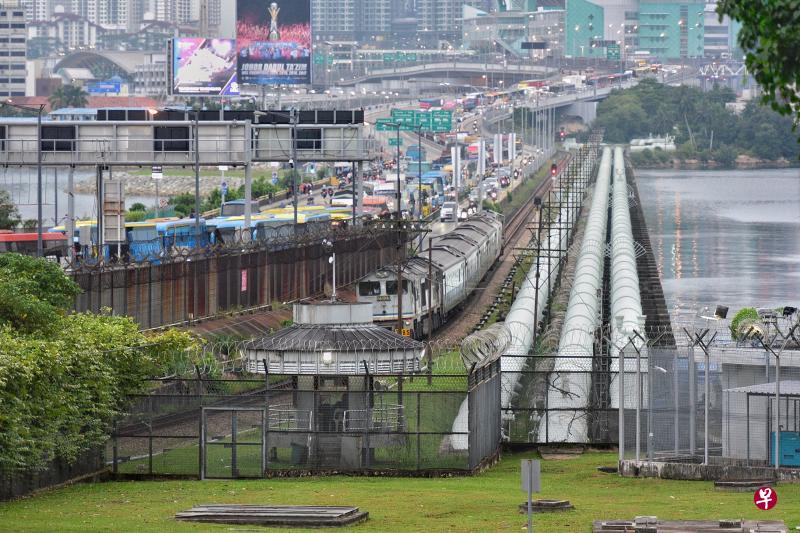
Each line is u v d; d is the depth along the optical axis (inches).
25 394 5059.1
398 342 6392.7
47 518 4532.5
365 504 4859.7
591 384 6628.9
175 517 4515.3
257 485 5467.5
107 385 5634.8
